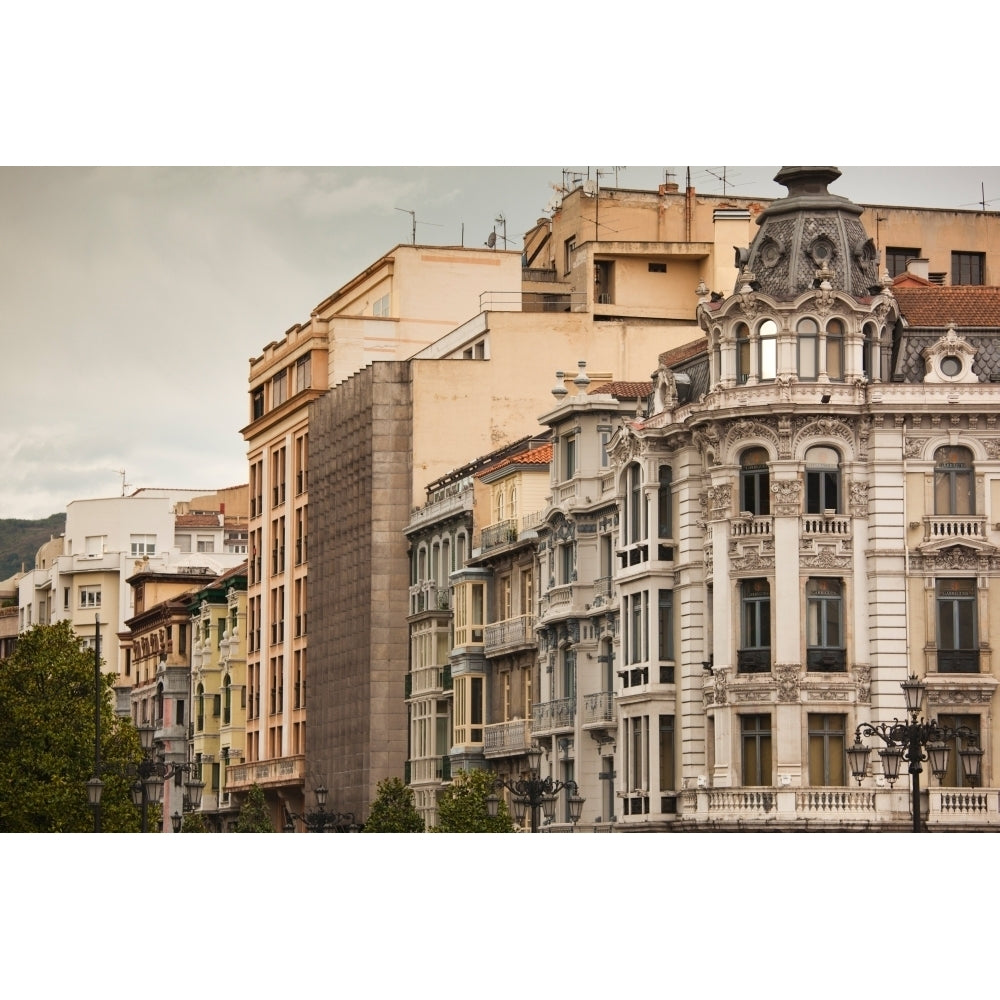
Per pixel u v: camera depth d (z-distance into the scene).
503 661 126.00
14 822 128.50
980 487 102.81
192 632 193.88
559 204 158.62
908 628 101.62
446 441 144.88
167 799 190.00
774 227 106.44
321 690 157.38
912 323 106.19
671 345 145.00
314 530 161.75
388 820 129.38
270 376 177.50
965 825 99.94
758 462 103.75
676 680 106.38
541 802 107.69
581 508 114.19
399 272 158.12
